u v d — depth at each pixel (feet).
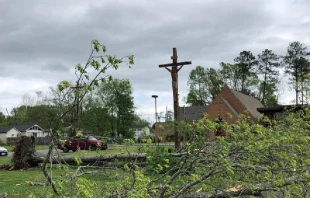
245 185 12.57
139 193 9.49
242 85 224.12
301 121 16.10
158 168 12.62
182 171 12.35
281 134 13.94
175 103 49.21
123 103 161.89
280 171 12.50
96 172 11.69
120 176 11.25
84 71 9.50
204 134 13.19
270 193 12.89
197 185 13.21
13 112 222.89
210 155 12.63
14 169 42.88
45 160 9.66
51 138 9.48
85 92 9.37
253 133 13.21
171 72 49.75
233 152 12.70
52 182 9.71
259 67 218.59
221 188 12.60
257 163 13.07
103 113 117.39
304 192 12.09
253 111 129.18
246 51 221.87
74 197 9.21
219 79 230.48
